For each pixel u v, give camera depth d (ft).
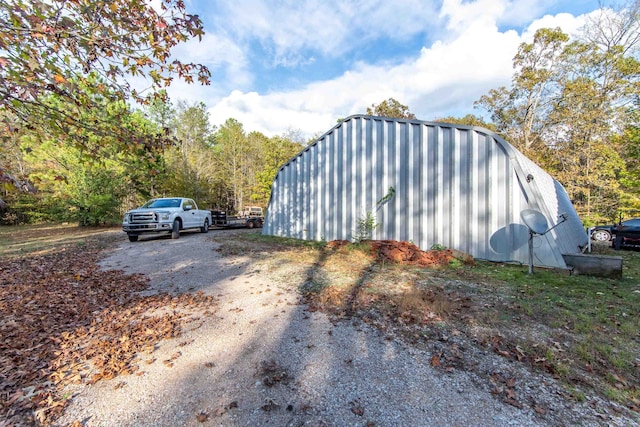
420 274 18.80
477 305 13.29
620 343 9.87
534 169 25.77
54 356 9.46
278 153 105.60
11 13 8.01
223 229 56.70
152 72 11.48
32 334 11.04
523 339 10.16
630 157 50.88
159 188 80.48
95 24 9.56
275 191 39.47
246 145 114.83
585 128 56.49
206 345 10.08
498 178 22.36
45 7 8.39
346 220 31.09
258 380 8.07
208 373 8.45
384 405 7.02
